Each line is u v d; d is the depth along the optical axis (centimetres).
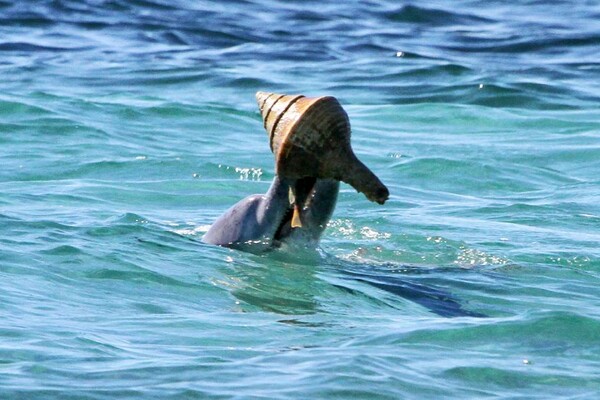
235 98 6353
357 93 6594
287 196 3053
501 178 4728
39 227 3338
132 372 2233
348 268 3116
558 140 5494
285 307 2742
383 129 5684
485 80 6894
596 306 2848
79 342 2395
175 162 4716
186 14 8912
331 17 9106
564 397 2194
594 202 4281
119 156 4800
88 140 5081
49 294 2742
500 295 2920
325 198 2958
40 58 7269
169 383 2183
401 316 2697
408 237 3522
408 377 2247
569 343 2498
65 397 2102
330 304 2778
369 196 2727
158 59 7350
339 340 2470
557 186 4638
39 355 2302
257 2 9594
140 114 5694
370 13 9325
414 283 3000
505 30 8788
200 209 3972
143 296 2778
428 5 9656
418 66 7244
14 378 2173
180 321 2586
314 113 2722
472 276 3094
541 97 6581
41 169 4531
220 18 8850
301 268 3042
